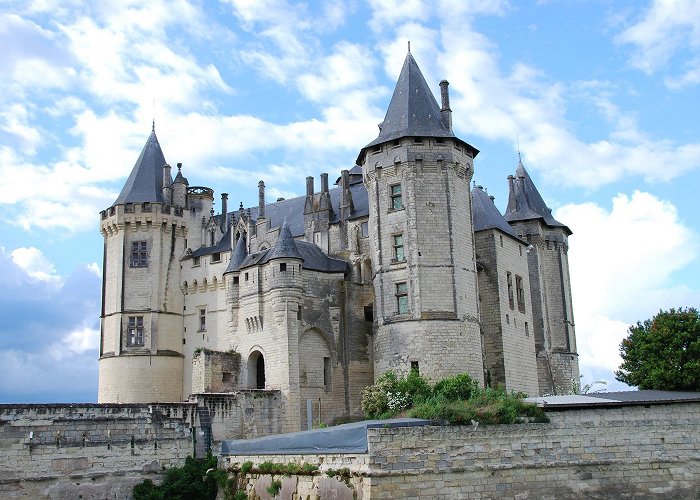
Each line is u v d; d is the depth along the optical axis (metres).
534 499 33.12
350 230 63.69
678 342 46.50
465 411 33.41
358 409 59.34
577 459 34.31
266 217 72.94
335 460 33.31
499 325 62.53
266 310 58.97
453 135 58.34
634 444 35.31
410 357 54.81
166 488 43.41
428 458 31.80
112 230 71.38
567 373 73.38
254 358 60.78
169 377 69.19
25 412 41.59
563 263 76.94
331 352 59.44
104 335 70.25
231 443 44.03
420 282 55.72
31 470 41.03
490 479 32.56
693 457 35.88
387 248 57.69
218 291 69.38
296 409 55.91
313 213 66.62
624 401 35.56
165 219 71.19
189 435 46.66
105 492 42.84
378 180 59.00
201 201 74.56
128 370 68.06
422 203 57.03
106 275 71.50
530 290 72.00
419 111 59.59
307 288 59.12
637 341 48.44
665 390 45.19
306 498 34.59
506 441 33.38
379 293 57.69
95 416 43.91
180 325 71.06
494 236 64.06
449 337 54.97
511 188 76.94
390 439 31.45
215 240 72.75
